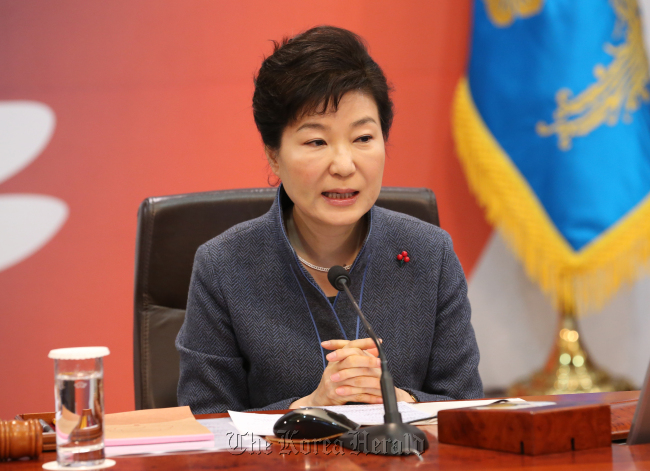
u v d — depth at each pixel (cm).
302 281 268
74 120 538
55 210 537
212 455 149
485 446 149
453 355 280
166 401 294
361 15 554
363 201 250
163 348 299
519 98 522
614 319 576
